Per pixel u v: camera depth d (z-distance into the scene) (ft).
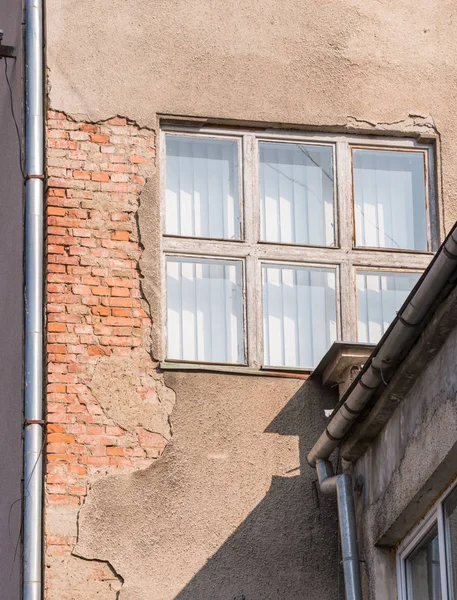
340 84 40.93
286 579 36.19
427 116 41.19
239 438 37.24
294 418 37.70
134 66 39.70
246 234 39.63
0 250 42.55
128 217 38.40
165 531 35.99
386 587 33.99
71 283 37.47
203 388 37.50
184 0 40.65
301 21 41.24
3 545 38.52
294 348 39.22
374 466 34.60
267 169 40.50
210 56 40.29
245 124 40.24
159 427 36.86
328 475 35.94
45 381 36.65
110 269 37.86
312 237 40.27
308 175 40.70
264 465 37.11
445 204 40.68
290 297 39.68
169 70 39.91
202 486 36.60
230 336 38.83
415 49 41.75
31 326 36.94
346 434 35.22
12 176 40.88
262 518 36.63
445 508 31.40
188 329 38.63
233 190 40.09
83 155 38.63
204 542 36.09
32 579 34.88
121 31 39.91
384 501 33.73
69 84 39.14
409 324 30.58
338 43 41.27
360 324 39.86
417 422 31.94
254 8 41.04
